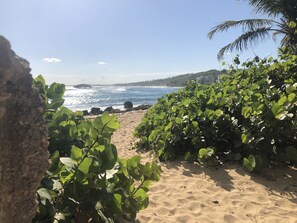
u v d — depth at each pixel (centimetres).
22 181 149
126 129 1072
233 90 699
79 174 252
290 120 473
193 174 512
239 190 434
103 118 278
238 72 809
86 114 2119
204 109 673
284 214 362
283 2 1133
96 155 267
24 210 152
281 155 492
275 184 444
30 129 150
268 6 1171
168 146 611
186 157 577
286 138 498
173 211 375
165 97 1036
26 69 151
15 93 145
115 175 293
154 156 642
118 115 1501
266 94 584
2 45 138
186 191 439
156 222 343
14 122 145
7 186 145
